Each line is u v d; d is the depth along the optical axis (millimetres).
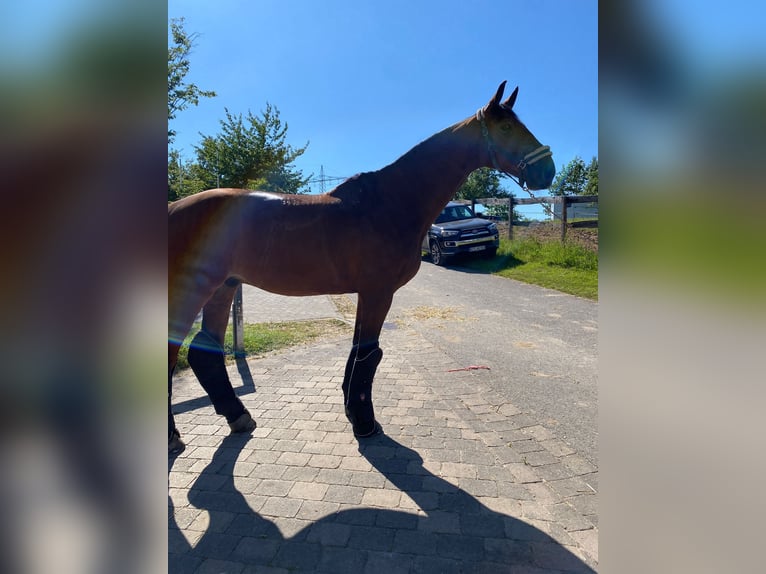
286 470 2574
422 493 2332
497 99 2752
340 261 2631
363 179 2789
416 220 2777
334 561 1863
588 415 3279
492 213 15914
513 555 1882
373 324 2775
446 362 4570
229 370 4434
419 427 3090
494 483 2418
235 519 2145
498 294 8352
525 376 4133
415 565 1832
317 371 4395
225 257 2484
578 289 8352
